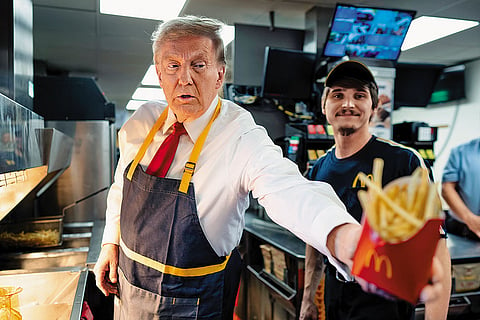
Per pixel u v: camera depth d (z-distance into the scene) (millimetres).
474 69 5312
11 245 2750
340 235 737
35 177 1814
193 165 1154
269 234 3102
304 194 908
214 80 1117
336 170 1740
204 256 1174
